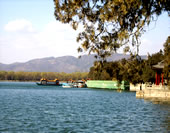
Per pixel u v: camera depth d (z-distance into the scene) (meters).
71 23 16.11
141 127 34.88
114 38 16.06
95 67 16.22
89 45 16.09
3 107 60.19
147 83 93.62
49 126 35.31
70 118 42.91
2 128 33.47
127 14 15.48
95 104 71.19
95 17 16.09
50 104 70.25
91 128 34.09
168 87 73.00
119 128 34.16
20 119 41.19
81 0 15.74
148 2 15.31
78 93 132.88
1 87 194.75
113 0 14.88
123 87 148.38
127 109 57.50
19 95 111.25
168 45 55.81
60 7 15.95
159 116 45.75
